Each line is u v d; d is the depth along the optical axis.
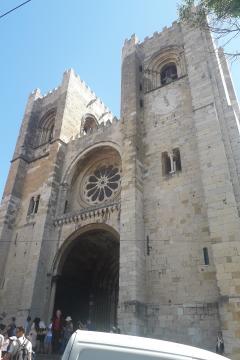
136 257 20.22
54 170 30.73
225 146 20.91
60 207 29.09
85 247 29.47
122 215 22.48
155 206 22.77
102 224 24.64
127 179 24.08
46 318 23.98
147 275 20.47
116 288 31.34
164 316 18.56
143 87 31.00
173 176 23.22
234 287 15.83
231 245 16.94
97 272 30.83
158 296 19.38
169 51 31.64
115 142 28.84
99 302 29.45
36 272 24.84
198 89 24.55
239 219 17.53
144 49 34.09
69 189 30.52
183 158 23.56
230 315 15.35
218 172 19.67
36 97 41.94
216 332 16.55
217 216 18.22
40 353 19.83
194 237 19.94
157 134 26.36
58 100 38.88
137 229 21.53
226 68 27.45
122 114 29.34
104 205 25.20
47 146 36.06
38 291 24.42
